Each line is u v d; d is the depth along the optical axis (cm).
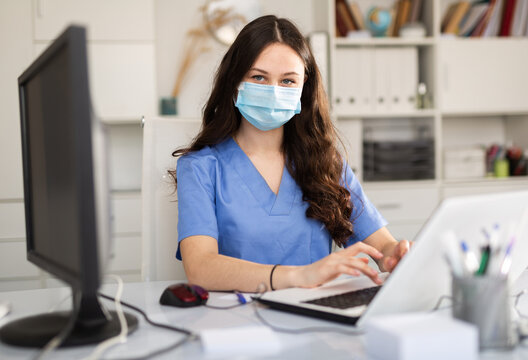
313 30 335
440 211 73
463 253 75
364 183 313
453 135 357
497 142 358
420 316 73
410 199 316
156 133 149
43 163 84
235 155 140
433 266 81
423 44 326
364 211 150
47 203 83
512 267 98
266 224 135
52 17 292
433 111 323
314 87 144
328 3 310
